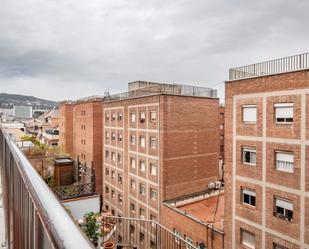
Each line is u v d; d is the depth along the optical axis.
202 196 30.42
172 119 29.91
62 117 60.53
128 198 35.91
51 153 32.62
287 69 17.58
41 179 1.55
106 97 44.53
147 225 31.23
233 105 20.84
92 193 15.57
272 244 18.11
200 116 32.25
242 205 20.11
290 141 17.16
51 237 0.96
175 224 26.41
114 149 39.56
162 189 29.34
